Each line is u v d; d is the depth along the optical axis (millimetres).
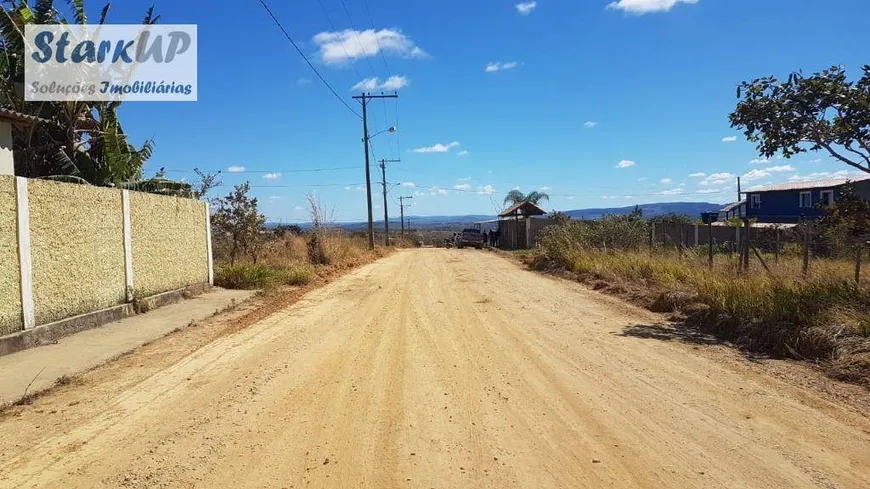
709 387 6117
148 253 12469
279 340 8805
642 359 7344
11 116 11023
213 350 8211
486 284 16297
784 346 7566
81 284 9961
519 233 42031
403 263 26234
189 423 5172
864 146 8633
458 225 142125
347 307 12203
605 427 4977
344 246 27844
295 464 4281
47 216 9086
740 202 55781
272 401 5766
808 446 4551
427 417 5254
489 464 4254
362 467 4219
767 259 13547
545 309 11484
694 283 11648
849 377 6316
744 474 4070
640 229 21922
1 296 8062
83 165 15641
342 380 6484
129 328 9984
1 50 14891
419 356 7570
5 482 4031
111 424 5188
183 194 18172
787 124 8922
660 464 4238
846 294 8305
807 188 40125
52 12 14812
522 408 5480
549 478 4027
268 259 20344
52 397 6066
